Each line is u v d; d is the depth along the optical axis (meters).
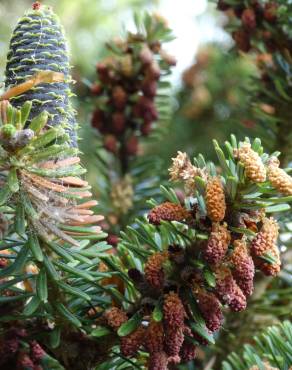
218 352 0.43
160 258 0.30
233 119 0.51
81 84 0.56
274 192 0.30
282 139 0.48
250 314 0.44
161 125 0.54
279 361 0.36
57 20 0.31
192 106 0.65
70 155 0.30
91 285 0.32
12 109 0.28
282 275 0.46
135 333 0.30
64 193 0.29
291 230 0.45
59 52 0.30
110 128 0.50
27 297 0.30
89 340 0.31
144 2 0.88
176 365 0.40
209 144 0.63
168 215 0.30
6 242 0.31
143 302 0.31
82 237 0.30
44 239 0.29
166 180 0.50
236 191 0.30
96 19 0.83
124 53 0.49
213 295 0.30
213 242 0.29
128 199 0.48
